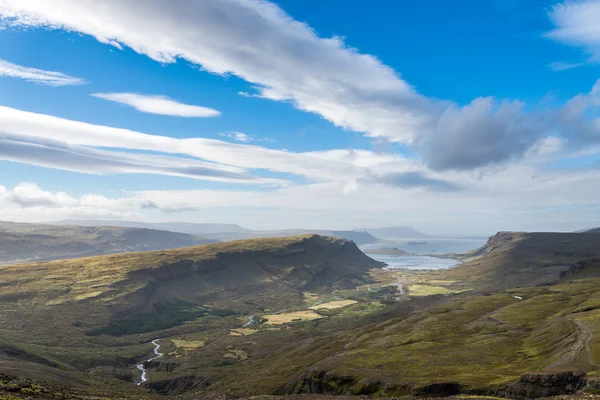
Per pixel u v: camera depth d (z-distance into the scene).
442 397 74.50
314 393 104.56
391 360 110.75
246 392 121.69
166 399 104.94
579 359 75.06
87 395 76.31
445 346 120.88
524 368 86.00
